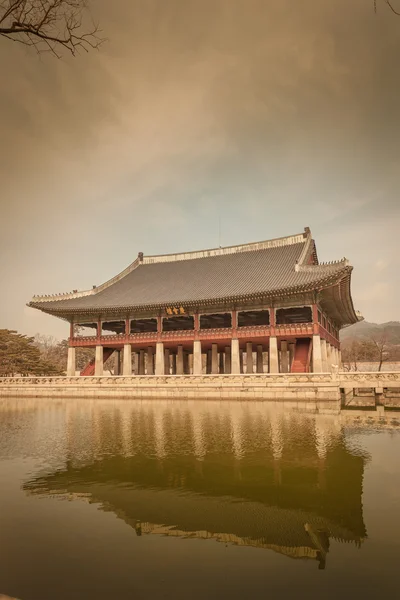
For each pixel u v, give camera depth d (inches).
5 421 1200.8
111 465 685.9
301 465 666.8
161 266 2893.7
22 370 3169.3
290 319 2610.7
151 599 311.3
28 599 310.3
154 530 436.1
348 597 312.7
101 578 342.6
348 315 2682.1
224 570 356.2
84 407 1576.0
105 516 475.2
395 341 7760.8
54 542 409.1
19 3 311.6
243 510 486.0
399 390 1971.0
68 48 333.7
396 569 353.4
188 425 1075.3
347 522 447.8
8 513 484.1
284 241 2578.7
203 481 594.2
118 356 2960.1
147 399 1824.6
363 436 900.0
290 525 441.4
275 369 1979.6
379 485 560.1
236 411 1359.5
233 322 2113.7
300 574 347.6
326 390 1556.3
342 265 1834.4
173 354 3159.5
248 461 698.2
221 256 2751.0
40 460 724.0
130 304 2336.4
